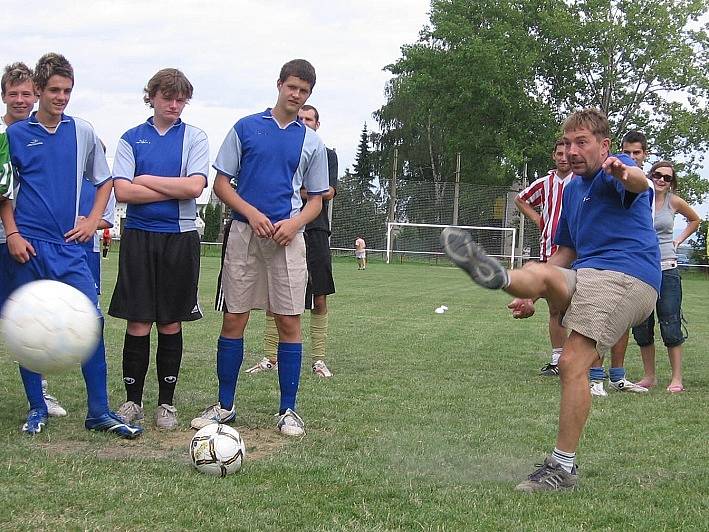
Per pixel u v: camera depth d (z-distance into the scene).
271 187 4.94
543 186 7.50
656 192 7.00
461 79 40.97
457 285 20.30
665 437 4.98
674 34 38.50
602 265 3.91
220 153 4.96
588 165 3.97
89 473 3.78
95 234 5.34
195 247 5.05
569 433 3.87
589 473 4.14
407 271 27.23
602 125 3.96
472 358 8.35
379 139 56.72
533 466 4.24
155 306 4.95
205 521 3.20
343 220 34.34
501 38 40.56
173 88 4.90
